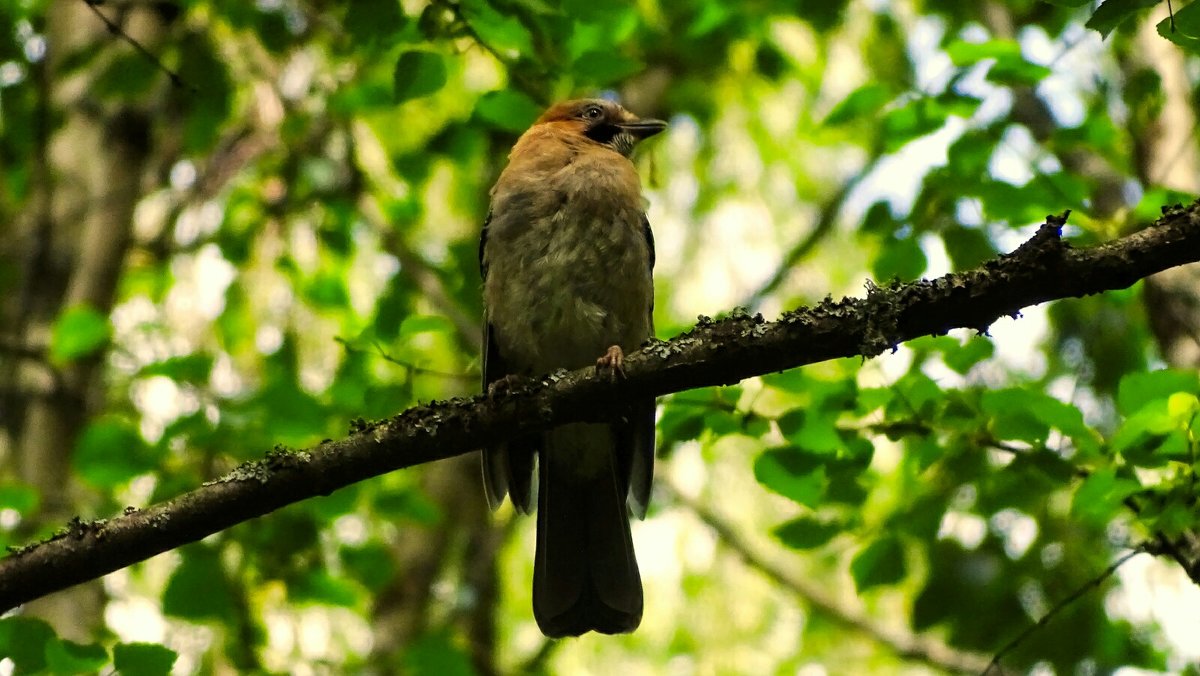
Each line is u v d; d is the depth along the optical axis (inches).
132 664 308.7
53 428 455.8
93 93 424.2
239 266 530.9
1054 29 437.4
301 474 287.0
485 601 535.2
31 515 401.4
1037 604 427.2
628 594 376.8
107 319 436.1
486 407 295.1
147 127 508.7
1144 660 428.1
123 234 496.1
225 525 286.4
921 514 378.3
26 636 309.6
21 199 523.5
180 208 550.9
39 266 486.0
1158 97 393.1
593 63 392.5
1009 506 364.5
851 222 581.9
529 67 392.2
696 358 288.2
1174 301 391.2
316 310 521.0
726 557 609.0
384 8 370.9
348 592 403.2
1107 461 331.6
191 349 526.3
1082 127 399.9
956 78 385.4
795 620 601.6
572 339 388.5
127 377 478.6
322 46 561.0
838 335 276.1
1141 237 258.8
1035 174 379.9
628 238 390.9
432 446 293.7
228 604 383.6
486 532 549.0
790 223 655.1
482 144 450.6
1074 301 448.8
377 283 593.0
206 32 455.5
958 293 266.7
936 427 349.4
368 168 599.8
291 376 430.9
